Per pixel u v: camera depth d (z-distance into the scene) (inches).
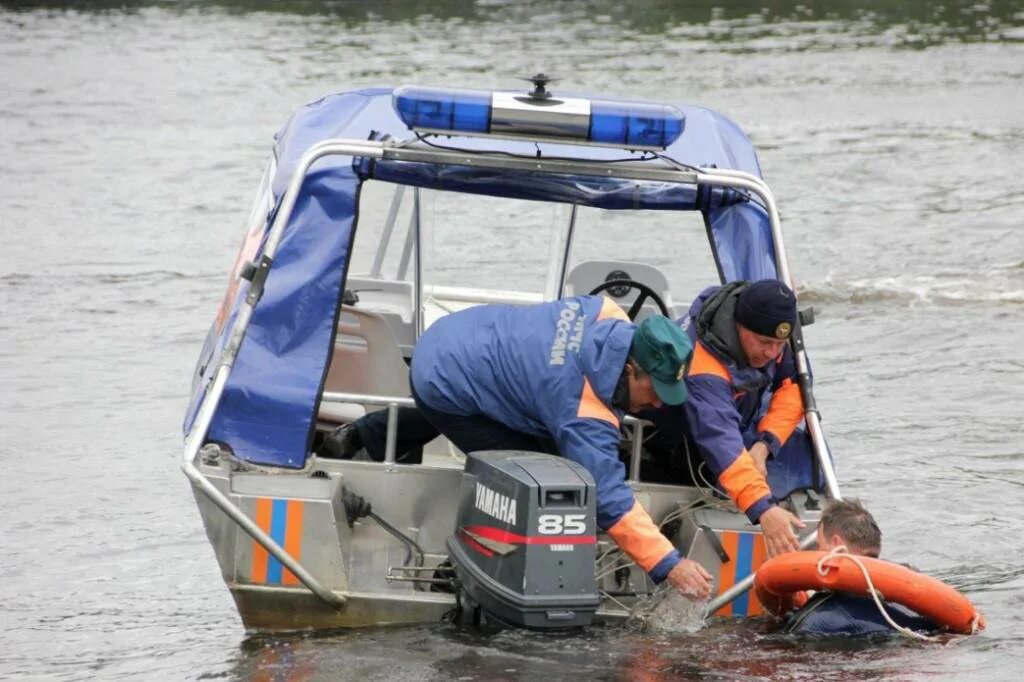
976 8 2881.4
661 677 500.1
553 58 2389.3
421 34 2632.9
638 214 821.9
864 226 1558.8
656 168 603.5
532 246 832.3
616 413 553.3
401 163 619.8
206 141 1946.4
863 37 2628.0
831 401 1034.7
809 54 2472.9
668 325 535.2
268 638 567.8
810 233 1534.2
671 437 626.8
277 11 2901.1
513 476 518.6
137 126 2026.3
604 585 603.8
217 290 1349.7
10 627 633.6
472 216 826.2
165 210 1635.1
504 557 519.2
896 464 896.9
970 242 1496.1
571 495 515.8
